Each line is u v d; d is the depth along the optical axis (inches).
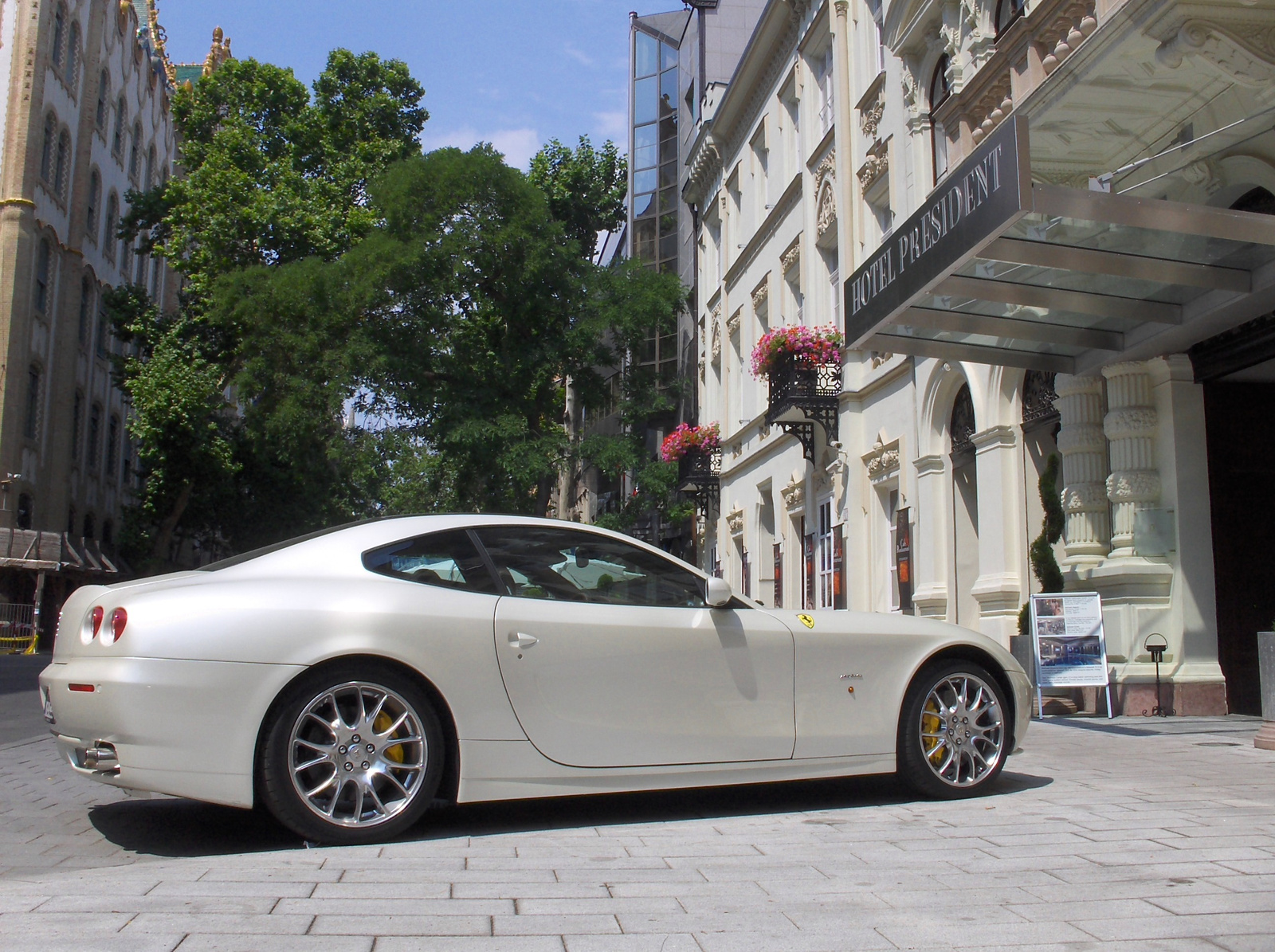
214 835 189.6
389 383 1047.6
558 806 218.5
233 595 177.9
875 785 239.9
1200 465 393.7
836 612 223.8
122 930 123.1
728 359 1018.1
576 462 1165.7
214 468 1344.7
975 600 522.3
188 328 1300.4
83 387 1528.1
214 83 1362.0
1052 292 354.9
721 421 1032.8
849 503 652.1
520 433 1037.2
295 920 129.2
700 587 213.5
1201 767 258.8
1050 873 154.9
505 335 1088.2
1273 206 358.0
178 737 168.9
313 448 1163.9
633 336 1122.7
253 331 1078.4
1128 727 349.1
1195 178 364.2
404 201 1028.5
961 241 301.7
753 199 946.1
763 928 129.3
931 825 191.6
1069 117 343.9
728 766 202.8
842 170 685.3
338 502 1606.8
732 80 949.2
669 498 1193.4
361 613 181.6
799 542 795.4
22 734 368.2
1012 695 230.7
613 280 1114.1
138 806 218.8
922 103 564.1
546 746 190.9
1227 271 326.6
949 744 221.5
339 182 1325.0
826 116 759.1
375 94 1413.6
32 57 1334.9
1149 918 132.1
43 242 1392.7
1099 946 121.5
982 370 490.6
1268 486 397.4
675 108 1385.3
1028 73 434.3
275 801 172.2
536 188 1067.9
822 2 731.4
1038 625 393.1
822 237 739.4
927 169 559.5
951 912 135.6
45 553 1293.1
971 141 499.2
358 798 178.1
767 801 222.8
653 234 1409.9
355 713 181.0
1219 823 188.7
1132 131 354.0
